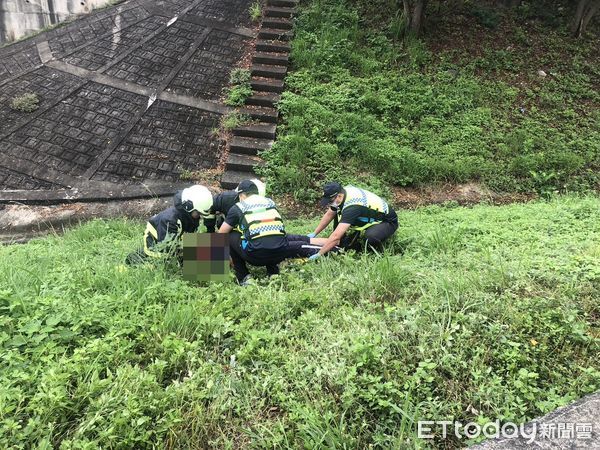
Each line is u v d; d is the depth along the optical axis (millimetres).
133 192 7484
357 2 10633
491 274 3549
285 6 10719
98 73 9195
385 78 9008
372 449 2232
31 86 8891
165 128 8391
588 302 3178
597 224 5332
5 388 2311
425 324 2957
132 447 2182
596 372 2594
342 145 7902
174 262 4164
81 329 2896
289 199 7438
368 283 3645
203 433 2299
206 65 9531
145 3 10914
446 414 2414
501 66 9500
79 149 7965
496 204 7332
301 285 3818
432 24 10055
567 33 10328
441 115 8477
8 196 7281
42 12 10453
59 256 4852
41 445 2043
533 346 2781
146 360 2771
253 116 8531
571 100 8977
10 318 2867
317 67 9289
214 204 4633
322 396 2469
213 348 2922
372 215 4898
